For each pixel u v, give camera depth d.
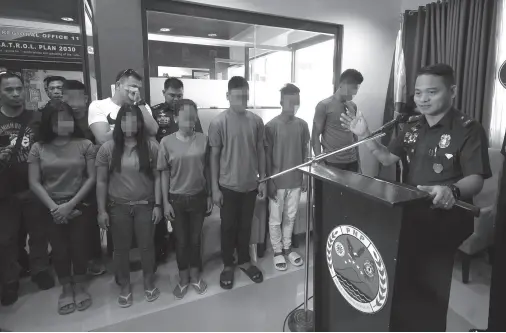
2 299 1.88
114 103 2.07
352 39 3.41
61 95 2.09
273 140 2.28
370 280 0.99
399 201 0.80
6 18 1.93
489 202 2.39
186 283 2.00
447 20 3.02
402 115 1.46
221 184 2.05
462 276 2.15
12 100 1.81
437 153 1.29
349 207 1.05
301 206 2.67
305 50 3.34
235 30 3.08
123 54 2.48
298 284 2.10
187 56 2.93
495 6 2.70
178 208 1.91
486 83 2.80
